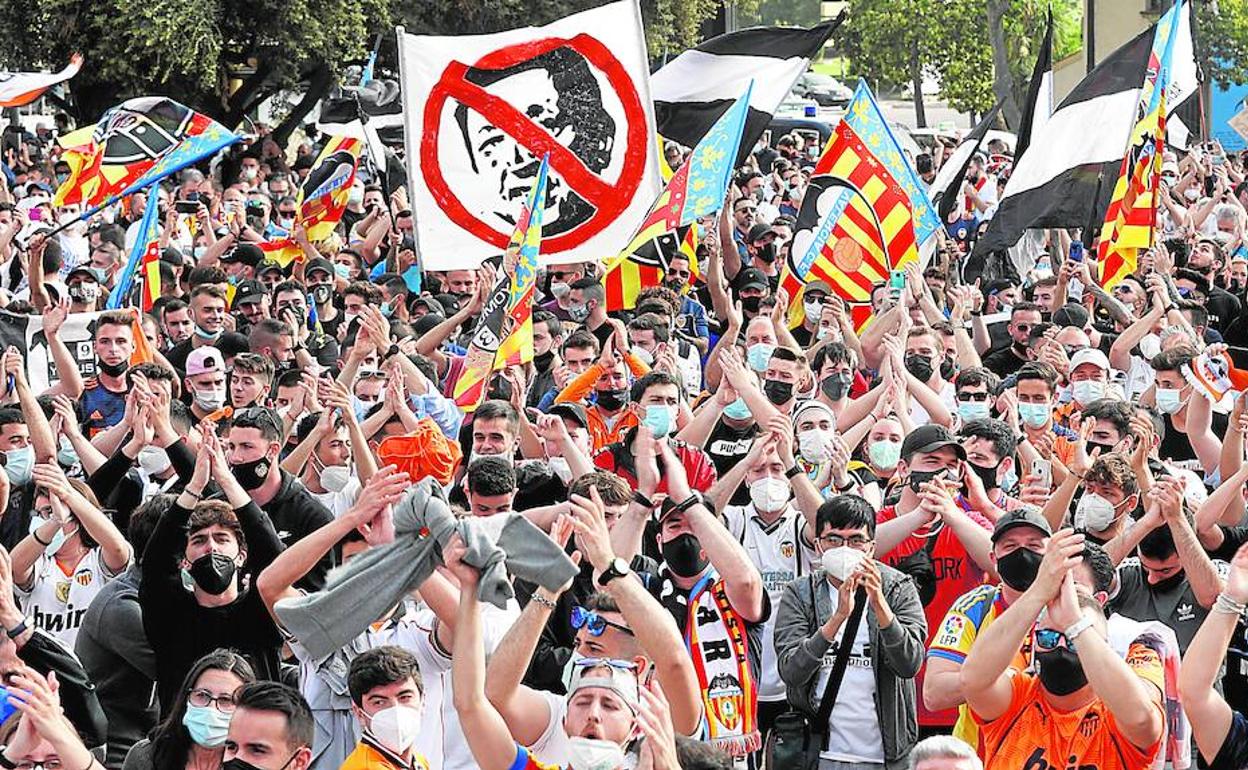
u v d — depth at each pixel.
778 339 20.44
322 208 28.61
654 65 56.00
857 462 15.99
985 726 10.09
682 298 23.80
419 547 9.29
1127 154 24.00
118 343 17.80
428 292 27.22
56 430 15.95
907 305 21.47
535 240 17.84
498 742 9.47
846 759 11.73
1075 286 27.45
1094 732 9.76
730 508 13.66
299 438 15.09
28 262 23.27
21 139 45.50
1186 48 30.19
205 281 23.19
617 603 9.70
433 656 10.88
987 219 34.34
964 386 16.86
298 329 21.09
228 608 11.41
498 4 50.22
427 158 19.95
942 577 13.07
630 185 20.25
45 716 9.61
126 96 47.75
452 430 16.83
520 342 17.58
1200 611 12.42
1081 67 77.19
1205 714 9.88
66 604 13.38
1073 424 16.41
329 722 11.06
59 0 45.00
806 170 43.84
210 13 45.59
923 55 71.25
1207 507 13.50
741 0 69.31
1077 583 10.35
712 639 11.81
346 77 50.84
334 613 9.19
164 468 14.66
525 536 9.57
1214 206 35.72
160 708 11.46
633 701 9.18
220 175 46.22
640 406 14.85
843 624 11.78
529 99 20.08
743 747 11.71
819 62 83.62
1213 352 18.41
